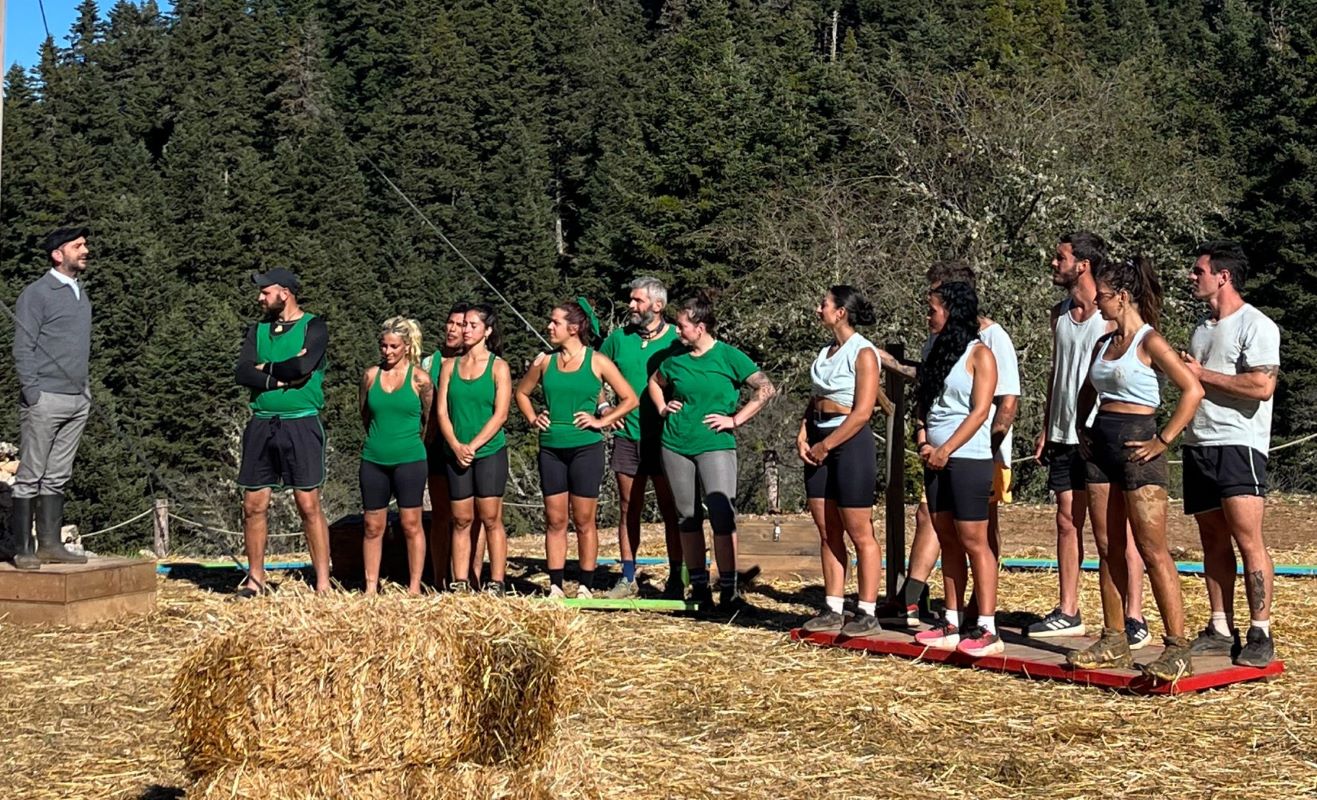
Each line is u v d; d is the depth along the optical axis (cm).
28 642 750
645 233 3622
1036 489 2084
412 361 836
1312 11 3891
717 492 818
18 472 807
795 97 3769
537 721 422
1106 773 507
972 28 4850
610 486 1948
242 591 862
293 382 839
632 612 828
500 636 417
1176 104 3788
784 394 2228
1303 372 3194
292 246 4212
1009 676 653
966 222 2183
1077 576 733
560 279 4250
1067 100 2442
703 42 4450
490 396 824
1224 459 645
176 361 3644
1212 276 646
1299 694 611
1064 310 723
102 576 809
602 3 7138
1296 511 1362
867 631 718
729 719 584
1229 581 677
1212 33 5369
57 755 541
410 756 407
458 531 825
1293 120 3500
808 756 531
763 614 831
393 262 3934
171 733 568
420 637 409
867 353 711
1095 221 2233
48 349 802
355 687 404
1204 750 533
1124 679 614
